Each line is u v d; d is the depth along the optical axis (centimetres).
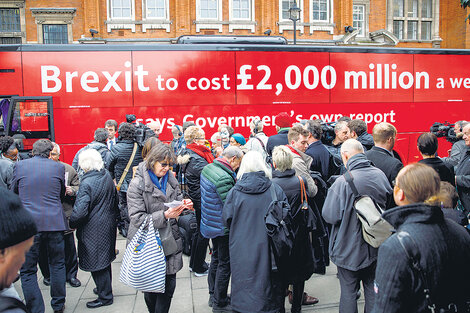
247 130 864
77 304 479
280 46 873
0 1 1747
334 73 898
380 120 928
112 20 1747
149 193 365
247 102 862
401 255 195
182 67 838
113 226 463
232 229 348
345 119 578
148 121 827
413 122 950
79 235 452
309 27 1914
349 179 336
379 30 1995
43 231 422
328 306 453
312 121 525
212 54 849
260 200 345
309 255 380
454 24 2139
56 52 795
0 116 789
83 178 444
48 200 427
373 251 332
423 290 192
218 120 852
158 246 354
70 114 801
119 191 653
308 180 436
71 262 535
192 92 843
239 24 1842
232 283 347
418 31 2162
